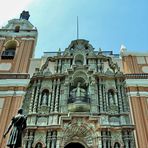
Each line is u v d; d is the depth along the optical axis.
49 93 29.48
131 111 27.72
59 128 25.36
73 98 28.42
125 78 30.72
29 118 26.75
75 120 26.16
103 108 27.56
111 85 30.06
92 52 33.59
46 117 26.95
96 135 25.12
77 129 25.67
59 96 28.88
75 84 30.48
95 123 25.97
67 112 27.11
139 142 24.98
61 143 24.72
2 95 29.52
